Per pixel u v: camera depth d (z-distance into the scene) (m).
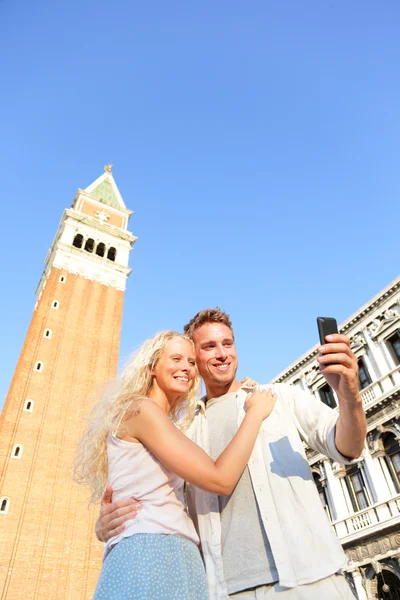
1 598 32.31
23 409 42.94
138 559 2.85
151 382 4.15
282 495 3.80
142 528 3.04
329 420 4.12
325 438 4.00
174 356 4.18
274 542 3.48
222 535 3.89
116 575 2.80
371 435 25.00
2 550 34.47
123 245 64.12
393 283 27.66
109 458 3.53
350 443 3.64
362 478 24.61
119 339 54.09
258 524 3.74
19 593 33.16
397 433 23.58
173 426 3.39
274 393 4.54
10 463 39.12
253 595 3.43
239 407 4.68
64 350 49.25
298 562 3.39
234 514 3.90
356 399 3.49
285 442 4.19
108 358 51.53
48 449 41.50
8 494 37.41
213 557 3.73
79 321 52.44
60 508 38.78
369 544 21.94
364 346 28.66
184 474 3.17
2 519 35.84
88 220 62.16
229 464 3.39
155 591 2.72
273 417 4.40
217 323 5.42
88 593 35.69
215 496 4.08
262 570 3.48
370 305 28.78
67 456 41.91
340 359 3.42
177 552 3.04
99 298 56.06
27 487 38.50
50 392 45.38
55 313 51.53
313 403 4.47
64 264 56.31
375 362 27.36
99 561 37.75
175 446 3.22
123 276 60.38
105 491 3.49
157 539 3.00
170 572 2.88
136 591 2.69
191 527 3.40
